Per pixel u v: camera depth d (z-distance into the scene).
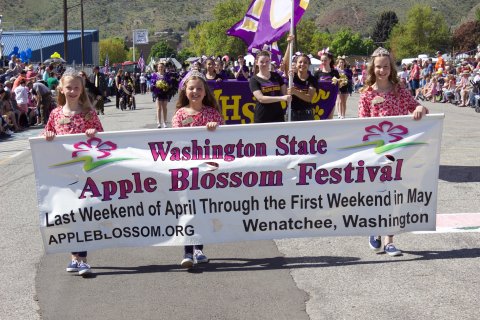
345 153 6.25
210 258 6.52
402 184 6.32
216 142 6.18
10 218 8.42
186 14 172.75
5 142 17.12
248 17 10.27
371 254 6.47
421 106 6.29
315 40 102.00
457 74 31.61
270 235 6.28
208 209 6.20
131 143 6.16
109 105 34.19
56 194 6.12
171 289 5.65
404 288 5.52
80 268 6.05
